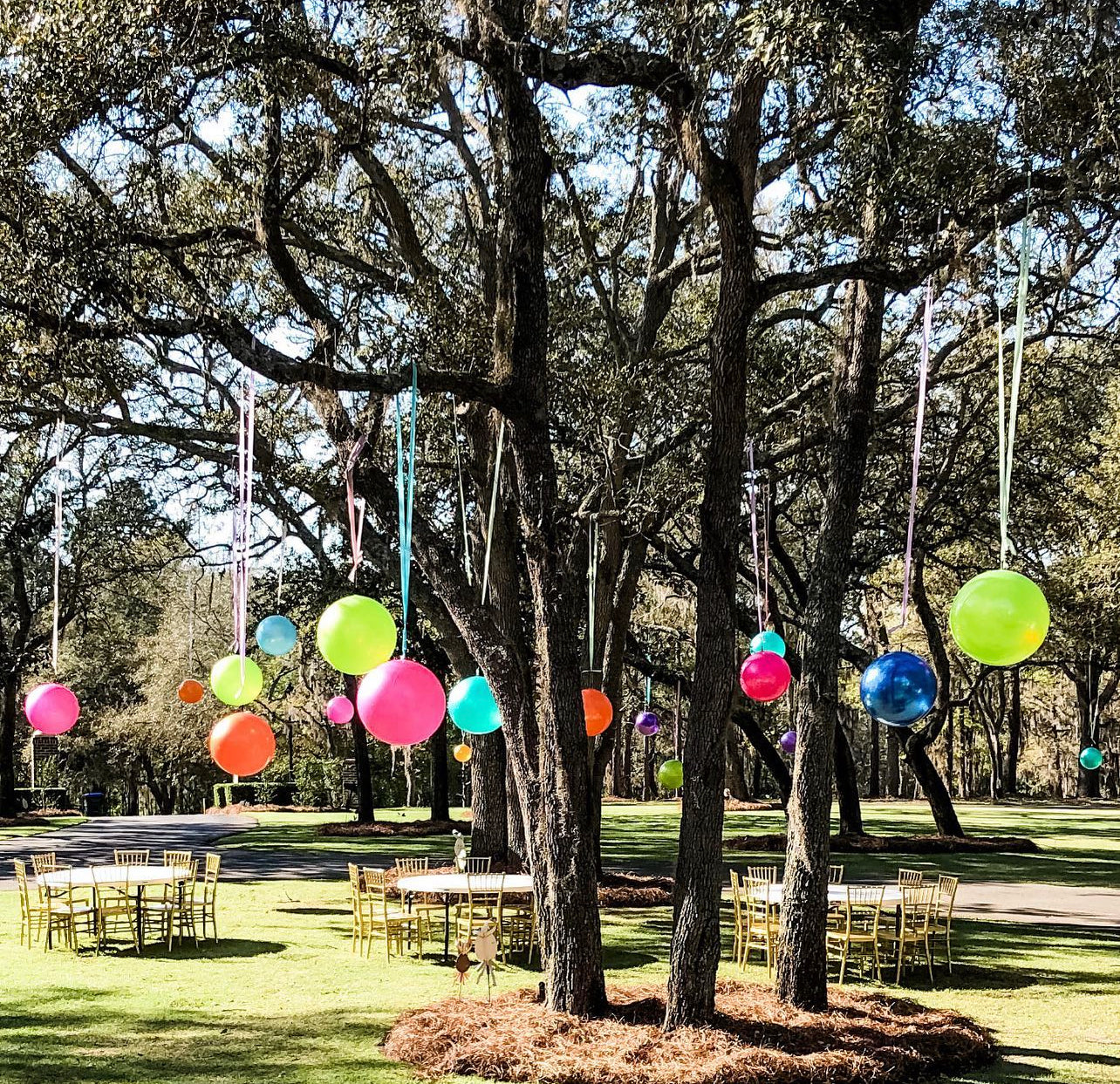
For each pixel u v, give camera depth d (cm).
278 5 883
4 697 3184
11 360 1066
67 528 2822
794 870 891
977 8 945
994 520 2225
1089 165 855
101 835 2650
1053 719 5769
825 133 1318
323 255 1451
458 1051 761
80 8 827
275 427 1609
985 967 1170
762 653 1270
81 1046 826
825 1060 742
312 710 4253
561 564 862
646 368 1367
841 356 949
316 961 1166
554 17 990
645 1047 753
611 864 2088
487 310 1392
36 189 945
